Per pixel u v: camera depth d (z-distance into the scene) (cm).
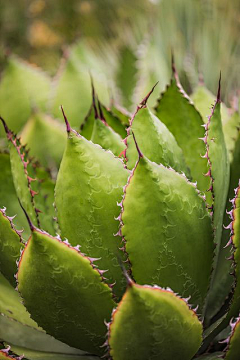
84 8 351
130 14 331
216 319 108
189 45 270
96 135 105
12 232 100
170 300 90
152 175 94
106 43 286
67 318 96
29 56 363
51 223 114
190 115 110
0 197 115
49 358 103
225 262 111
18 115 139
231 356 95
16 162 108
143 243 95
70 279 93
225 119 127
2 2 380
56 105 137
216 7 290
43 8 378
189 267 97
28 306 97
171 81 110
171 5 287
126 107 164
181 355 95
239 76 259
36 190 114
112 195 97
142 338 91
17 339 108
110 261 98
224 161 105
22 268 94
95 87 139
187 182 96
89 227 97
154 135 101
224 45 272
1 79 141
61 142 129
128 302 89
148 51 175
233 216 94
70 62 139
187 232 96
